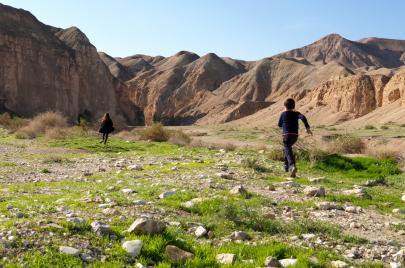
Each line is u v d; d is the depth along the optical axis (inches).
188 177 363.9
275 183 345.1
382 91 3361.2
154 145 898.1
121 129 2437.3
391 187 367.6
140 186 295.9
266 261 134.8
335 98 3735.2
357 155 727.7
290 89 6407.5
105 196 235.9
